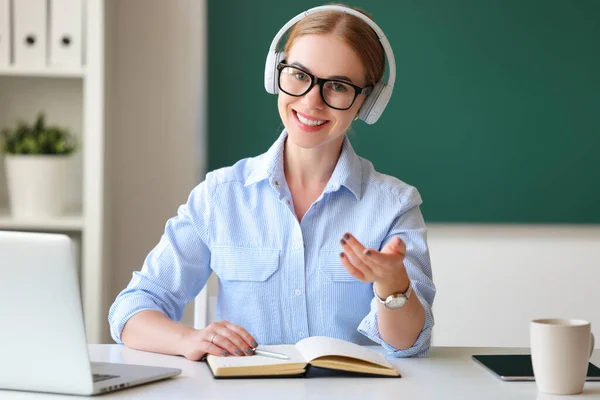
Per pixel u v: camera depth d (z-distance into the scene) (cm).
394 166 380
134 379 161
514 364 181
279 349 183
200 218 220
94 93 351
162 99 383
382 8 376
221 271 218
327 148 214
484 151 379
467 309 380
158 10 380
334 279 212
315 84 198
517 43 377
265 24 377
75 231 370
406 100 379
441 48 377
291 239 215
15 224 352
